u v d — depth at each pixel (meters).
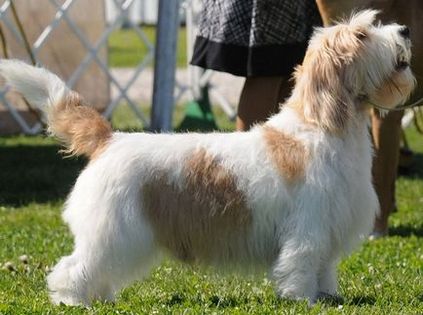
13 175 14.73
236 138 7.27
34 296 7.69
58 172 15.04
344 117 7.14
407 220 11.74
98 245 7.02
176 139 7.26
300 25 9.52
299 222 7.07
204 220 7.12
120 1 19.95
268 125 7.33
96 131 7.27
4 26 16.91
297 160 7.10
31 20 17.38
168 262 8.58
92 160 7.23
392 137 10.41
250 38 9.45
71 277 7.07
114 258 7.01
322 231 7.08
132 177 7.05
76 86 18.56
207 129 17.55
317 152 7.11
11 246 9.96
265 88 9.62
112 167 7.07
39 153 16.64
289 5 9.45
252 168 7.11
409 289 8.00
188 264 7.34
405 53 7.31
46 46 17.84
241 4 9.50
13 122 18.88
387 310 7.19
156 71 14.14
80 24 18.22
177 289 8.04
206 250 7.23
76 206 7.16
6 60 7.39
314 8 9.73
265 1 9.38
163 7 13.94
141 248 7.05
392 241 10.32
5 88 17.47
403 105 8.88
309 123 7.19
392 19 9.34
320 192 7.06
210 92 21.64
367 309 7.17
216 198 7.11
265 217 7.12
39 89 7.37
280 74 9.50
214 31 9.67
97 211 7.02
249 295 7.73
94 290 7.22
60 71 18.11
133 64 31.53
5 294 7.83
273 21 9.43
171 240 7.17
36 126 18.55
